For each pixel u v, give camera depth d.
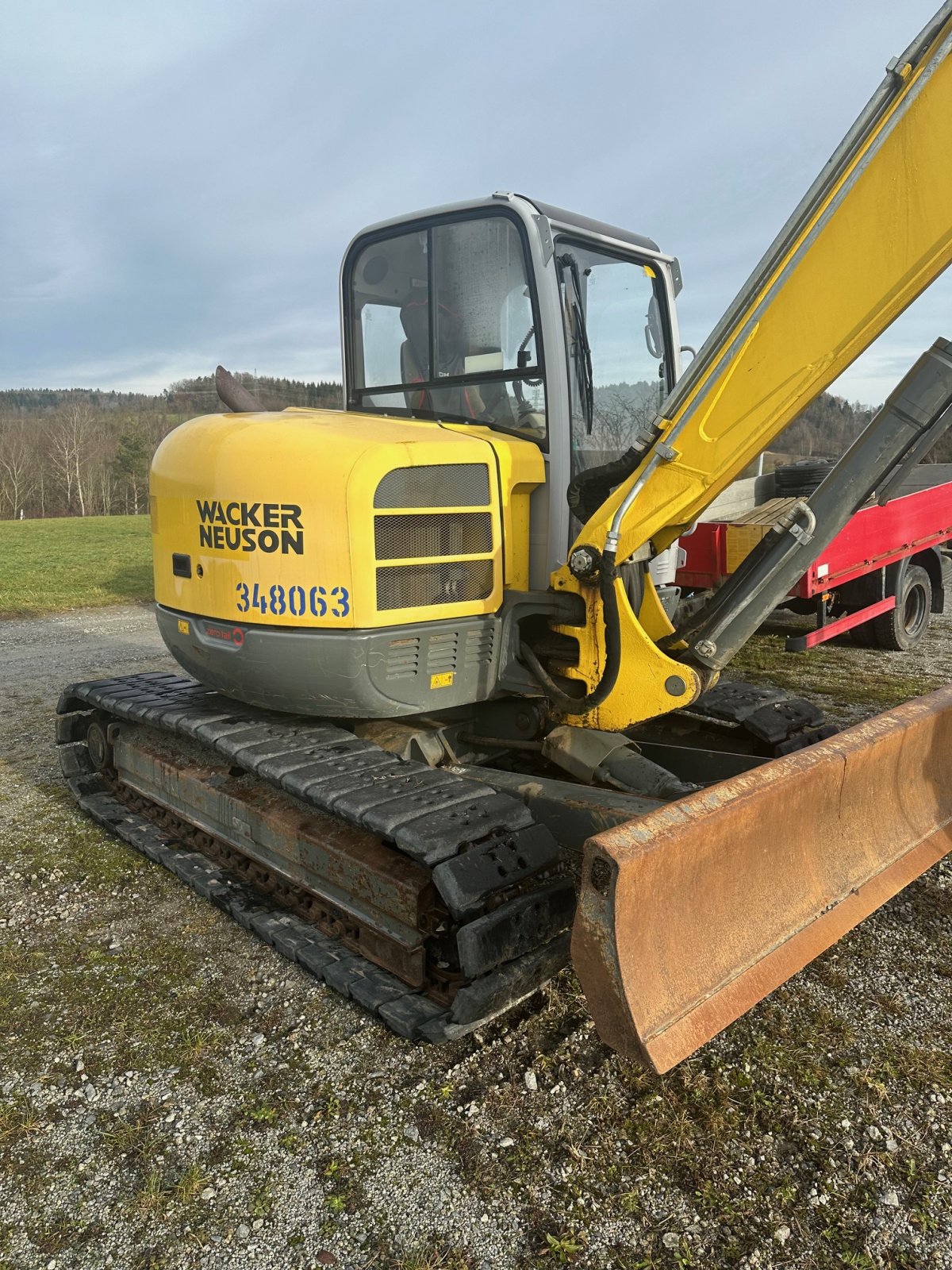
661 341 4.56
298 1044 3.00
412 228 3.99
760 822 2.77
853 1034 2.94
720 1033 2.96
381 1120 2.63
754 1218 2.24
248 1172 2.45
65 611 13.16
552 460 3.75
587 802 3.32
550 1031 3.02
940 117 2.71
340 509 3.32
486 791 3.18
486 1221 2.27
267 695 3.72
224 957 3.55
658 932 2.45
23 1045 3.02
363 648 3.40
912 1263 2.11
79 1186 2.42
